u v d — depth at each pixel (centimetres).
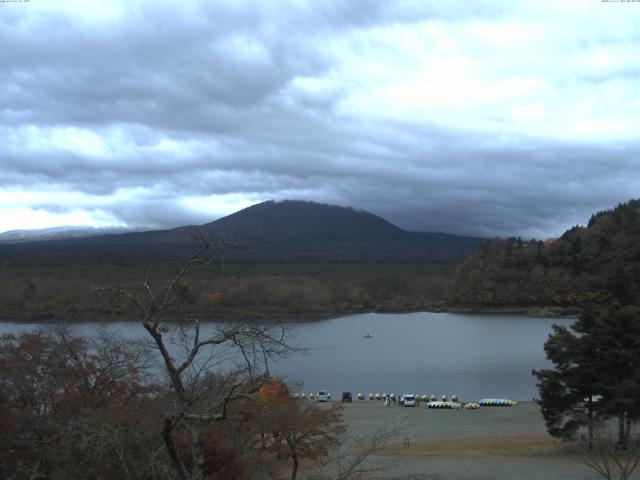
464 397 8875
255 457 2484
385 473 3569
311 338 16575
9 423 2150
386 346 15025
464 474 3753
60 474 1881
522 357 12938
